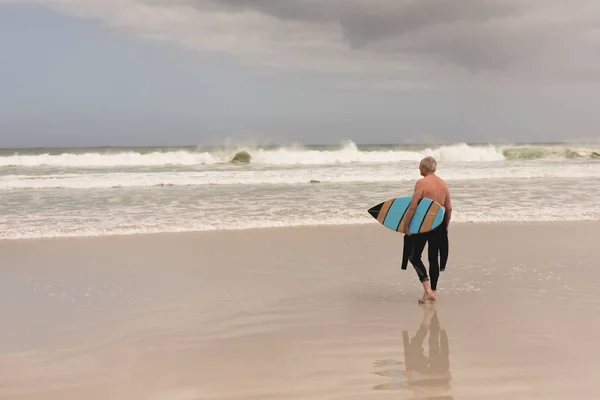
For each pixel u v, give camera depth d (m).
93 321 5.63
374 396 3.69
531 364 4.30
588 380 3.96
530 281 7.24
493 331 5.21
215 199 16.52
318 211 14.01
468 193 17.52
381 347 4.77
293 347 4.79
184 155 34.06
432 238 6.40
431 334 5.14
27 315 5.84
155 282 7.34
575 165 30.33
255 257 8.96
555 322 5.48
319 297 6.60
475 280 7.34
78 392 3.84
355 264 8.46
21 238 10.64
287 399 3.67
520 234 10.84
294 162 35.09
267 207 14.76
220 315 5.85
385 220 6.78
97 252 9.36
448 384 3.90
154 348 4.80
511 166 29.69
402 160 36.59
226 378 4.07
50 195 17.77
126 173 26.17
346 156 35.94
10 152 79.50
